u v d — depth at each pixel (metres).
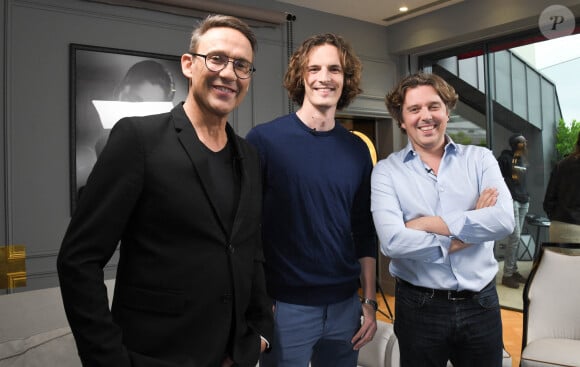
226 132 1.27
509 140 5.01
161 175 1.07
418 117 1.70
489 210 1.58
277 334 1.60
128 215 1.06
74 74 3.69
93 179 1.05
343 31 5.34
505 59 5.02
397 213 1.69
